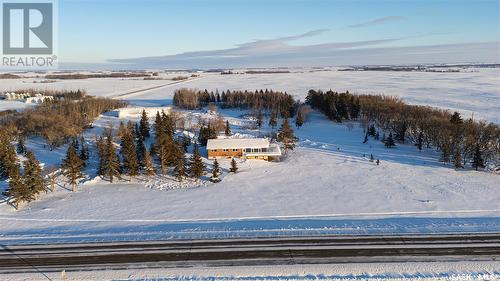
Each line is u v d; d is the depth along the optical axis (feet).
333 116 452.35
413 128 341.21
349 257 140.56
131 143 252.21
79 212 192.65
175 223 176.04
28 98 597.93
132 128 338.75
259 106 539.29
